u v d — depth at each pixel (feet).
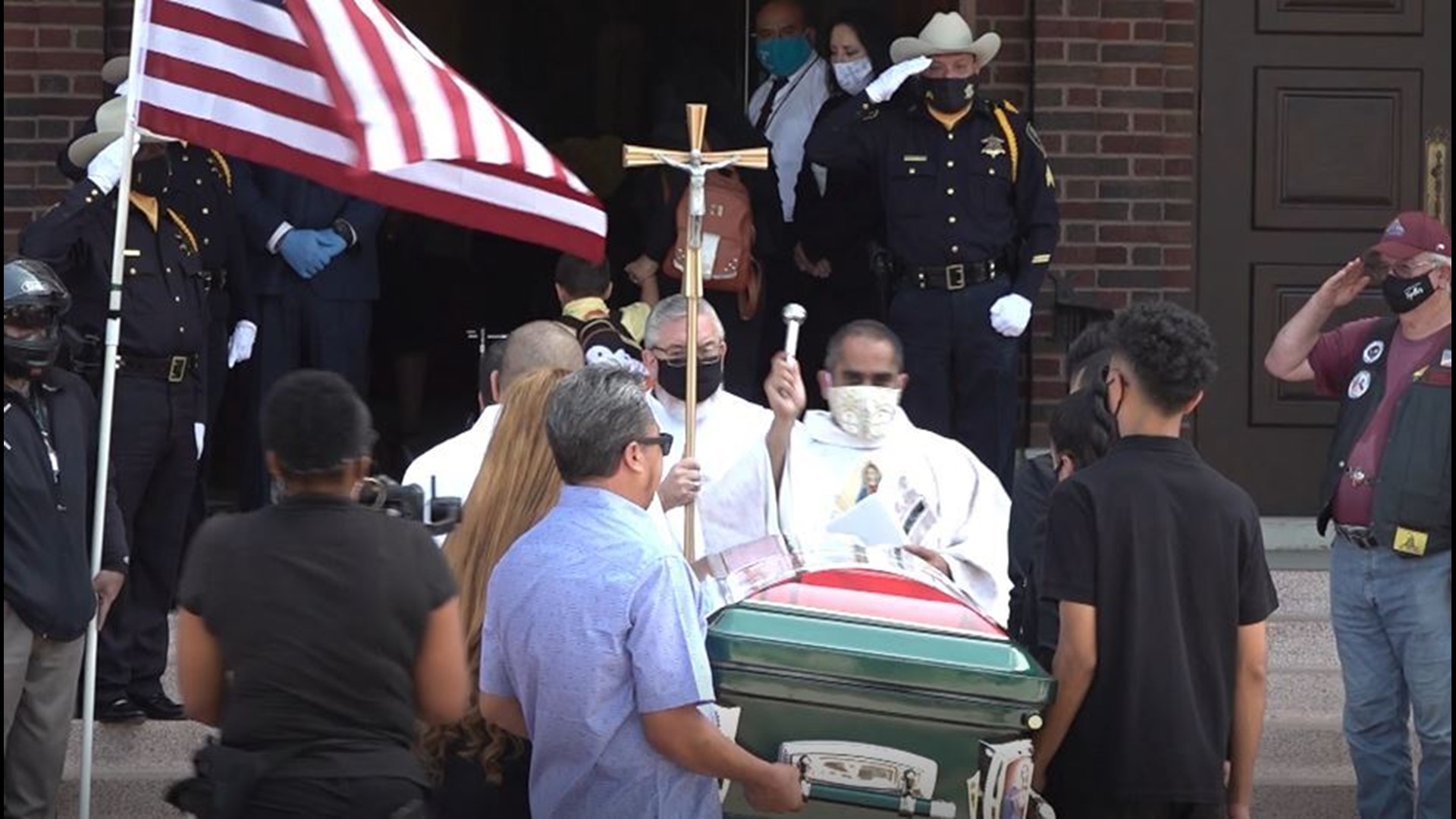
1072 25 56.34
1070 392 38.34
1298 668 49.03
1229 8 57.47
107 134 45.88
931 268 51.93
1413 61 57.98
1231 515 30.86
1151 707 30.45
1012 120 52.37
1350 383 40.57
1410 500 38.99
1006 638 29.91
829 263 55.88
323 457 27.09
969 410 52.49
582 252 37.35
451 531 31.04
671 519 37.40
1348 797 45.88
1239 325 58.13
